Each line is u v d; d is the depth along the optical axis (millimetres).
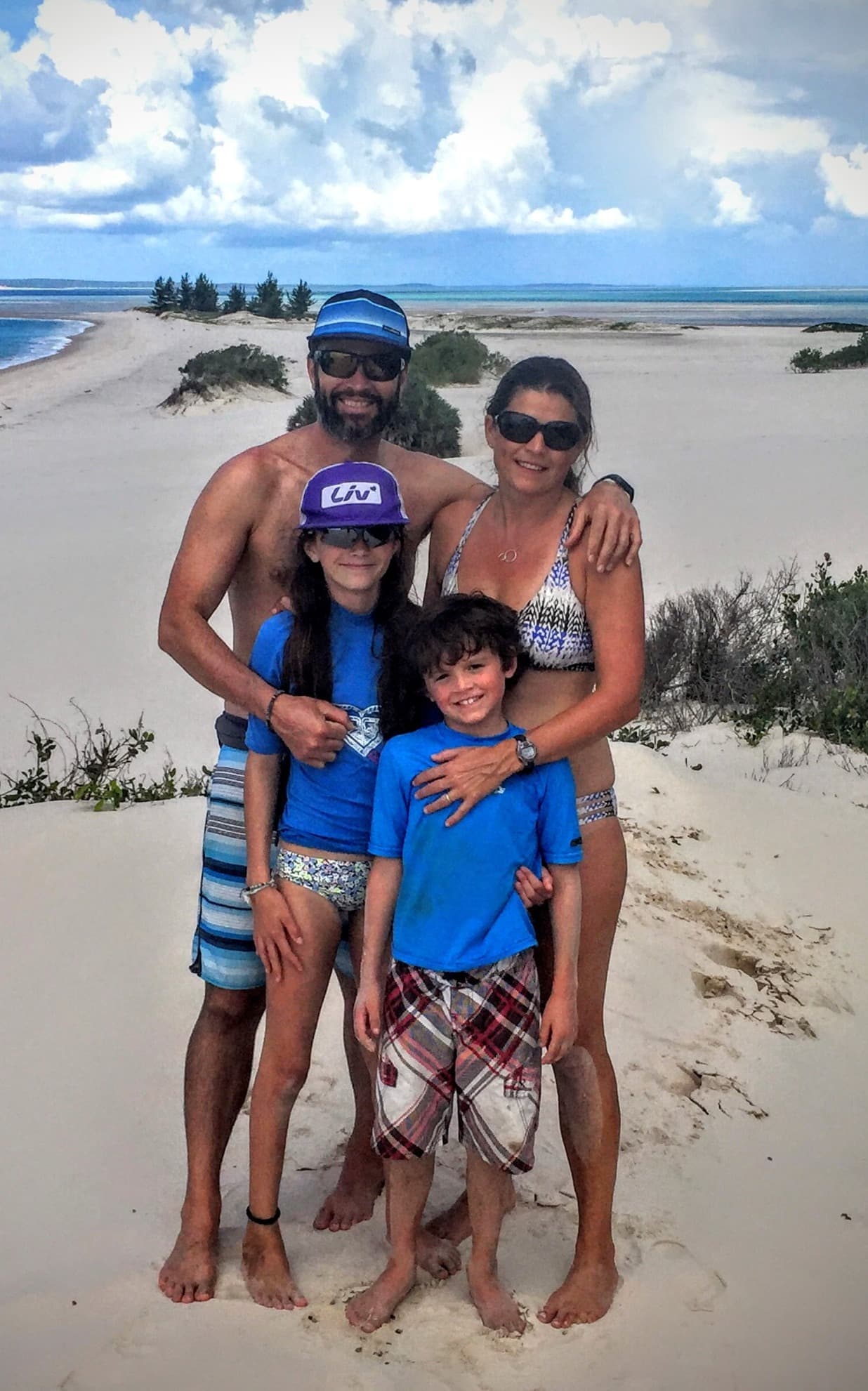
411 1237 2754
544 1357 2654
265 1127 2830
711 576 12156
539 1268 2982
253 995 3027
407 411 19625
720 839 5492
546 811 2746
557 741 2697
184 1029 3797
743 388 31172
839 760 7184
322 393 3182
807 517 14664
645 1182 3314
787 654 8766
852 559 12680
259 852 2857
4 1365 2551
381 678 2809
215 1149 2941
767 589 10211
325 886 2842
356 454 3262
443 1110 2693
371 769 2820
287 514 3193
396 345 3141
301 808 2863
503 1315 2742
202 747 8445
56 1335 2654
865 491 16109
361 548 2734
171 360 43531
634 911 4730
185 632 3047
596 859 2891
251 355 30922
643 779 5918
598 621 2789
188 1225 2895
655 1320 2789
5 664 10414
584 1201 2852
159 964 4117
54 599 12430
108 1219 3059
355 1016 2775
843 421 24094
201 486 18906
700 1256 3041
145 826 5098
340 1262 2955
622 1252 3027
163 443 23906
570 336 58219
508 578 2885
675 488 16875
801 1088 3867
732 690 8414
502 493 2895
